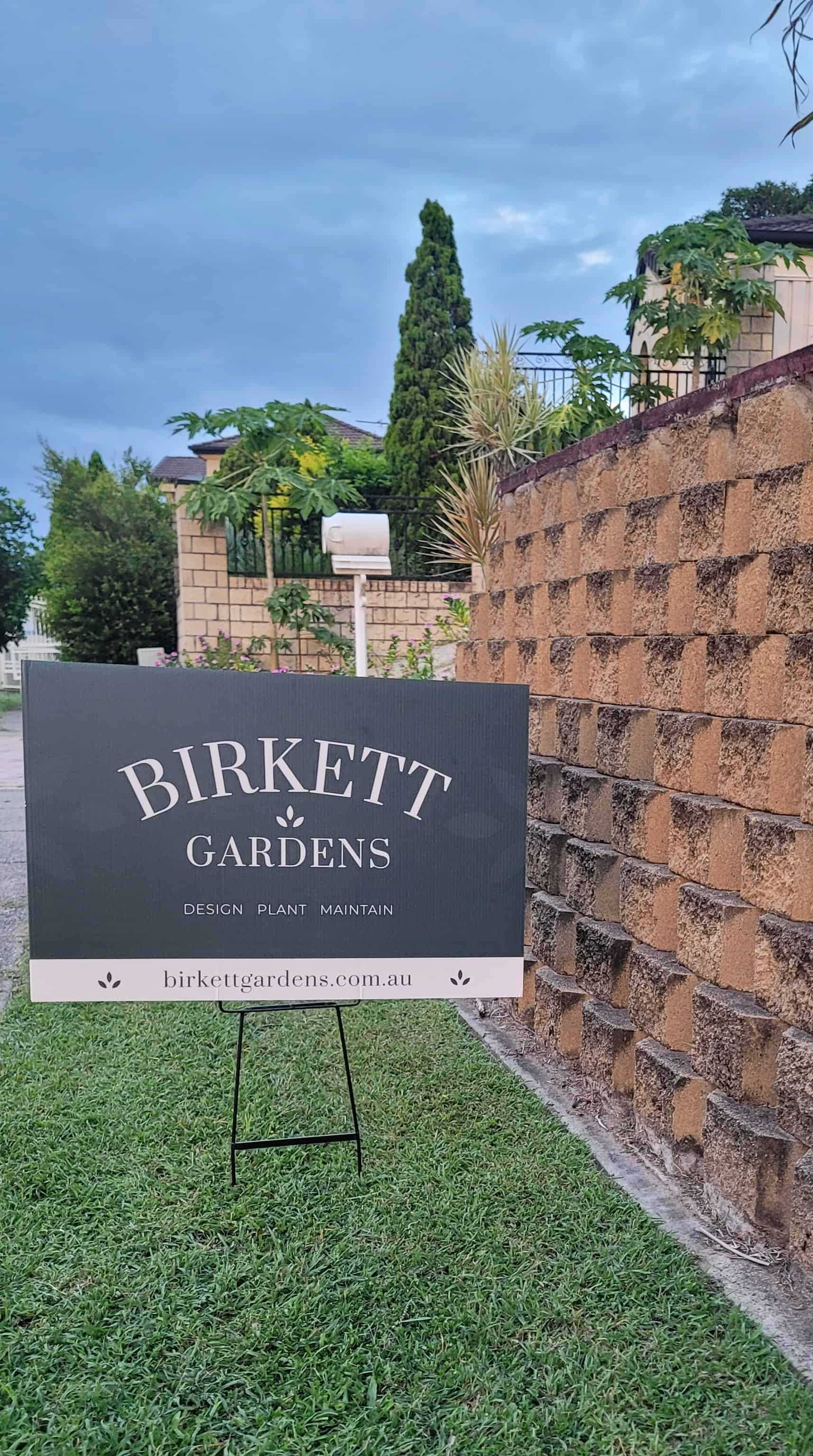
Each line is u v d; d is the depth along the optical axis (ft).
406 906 7.83
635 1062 9.24
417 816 7.84
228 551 36.06
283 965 7.67
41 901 7.39
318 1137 8.36
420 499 39.50
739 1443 5.59
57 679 7.36
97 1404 5.91
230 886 7.60
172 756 7.51
